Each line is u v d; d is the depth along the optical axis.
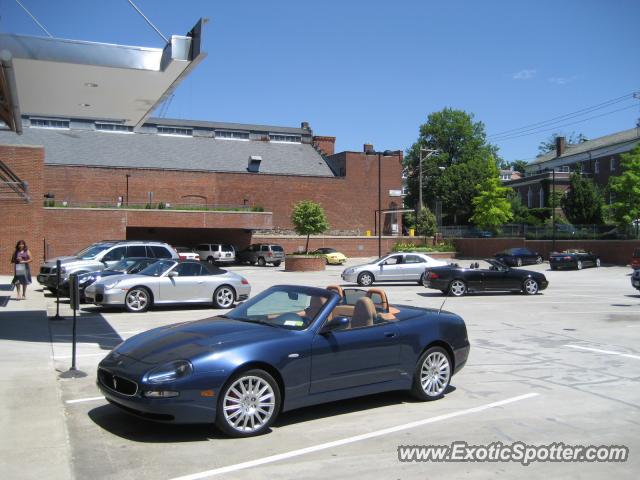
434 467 4.97
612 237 44.59
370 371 6.46
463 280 21.25
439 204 66.00
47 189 52.44
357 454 5.23
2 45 9.15
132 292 15.06
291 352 5.84
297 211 50.78
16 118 12.39
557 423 6.28
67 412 6.32
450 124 81.50
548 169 80.12
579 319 15.34
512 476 4.82
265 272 38.78
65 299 17.94
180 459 5.01
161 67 10.02
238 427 5.55
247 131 75.19
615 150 67.94
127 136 59.84
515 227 54.62
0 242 27.55
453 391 7.63
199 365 5.37
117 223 41.97
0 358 8.91
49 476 4.52
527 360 9.82
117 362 5.73
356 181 66.12
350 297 7.39
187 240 54.03
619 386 8.01
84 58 9.60
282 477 4.67
